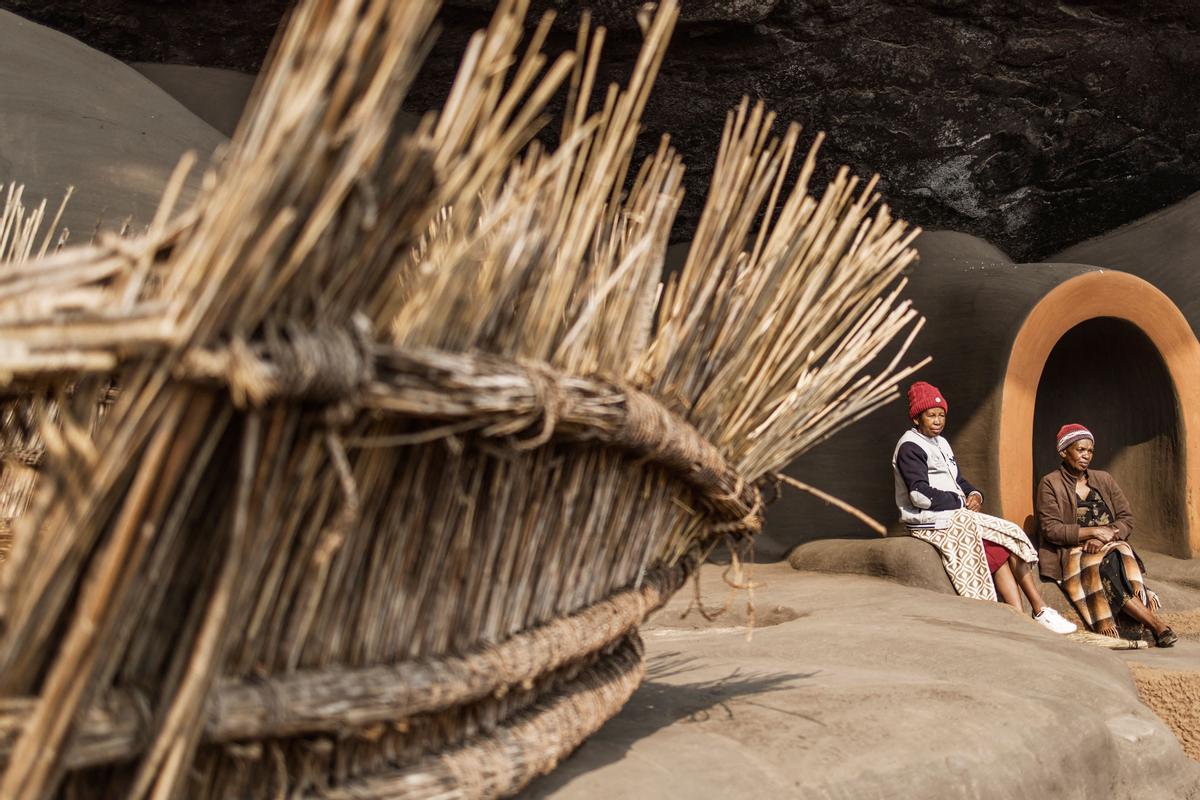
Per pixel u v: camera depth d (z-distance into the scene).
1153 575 6.85
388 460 1.31
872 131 8.62
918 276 7.55
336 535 1.11
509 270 1.42
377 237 1.13
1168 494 7.23
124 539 0.98
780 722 2.25
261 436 1.10
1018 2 8.29
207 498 1.12
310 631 1.28
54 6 8.15
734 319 1.98
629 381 1.72
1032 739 2.42
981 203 8.93
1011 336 6.70
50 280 1.02
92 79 6.08
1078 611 5.78
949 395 6.92
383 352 1.16
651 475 1.88
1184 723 3.71
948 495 5.64
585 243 1.60
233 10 8.35
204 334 0.98
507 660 1.53
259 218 0.97
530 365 1.43
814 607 4.59
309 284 1.06
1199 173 8.91
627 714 2.25
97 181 5.12
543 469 1.59
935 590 5.48
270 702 1.19
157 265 1.09
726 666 2.88
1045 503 5.98
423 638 1.43
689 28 8.05
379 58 1.03
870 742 2.16
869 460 7.44
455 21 8.26
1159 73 8.58
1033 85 8.56
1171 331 7.07
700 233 1.88
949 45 8.38
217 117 7.84
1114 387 7.55
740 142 1.94
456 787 1.45
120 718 1.06
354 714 1.27
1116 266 8.58
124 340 0.97
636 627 2.12
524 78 1.23
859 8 8.15
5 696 1.01
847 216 2.09
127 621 1.05
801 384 2.13
